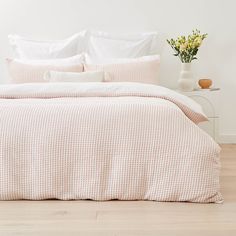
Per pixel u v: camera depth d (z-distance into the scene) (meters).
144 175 2.38
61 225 2.04
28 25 4.40
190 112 2.79
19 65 3.88
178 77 4.43
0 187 2.39
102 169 2.38
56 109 2.46
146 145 2.37
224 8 4.36
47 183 2.39
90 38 4.32
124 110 2.44
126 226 2.02
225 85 4.43
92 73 3.67
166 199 2.36
